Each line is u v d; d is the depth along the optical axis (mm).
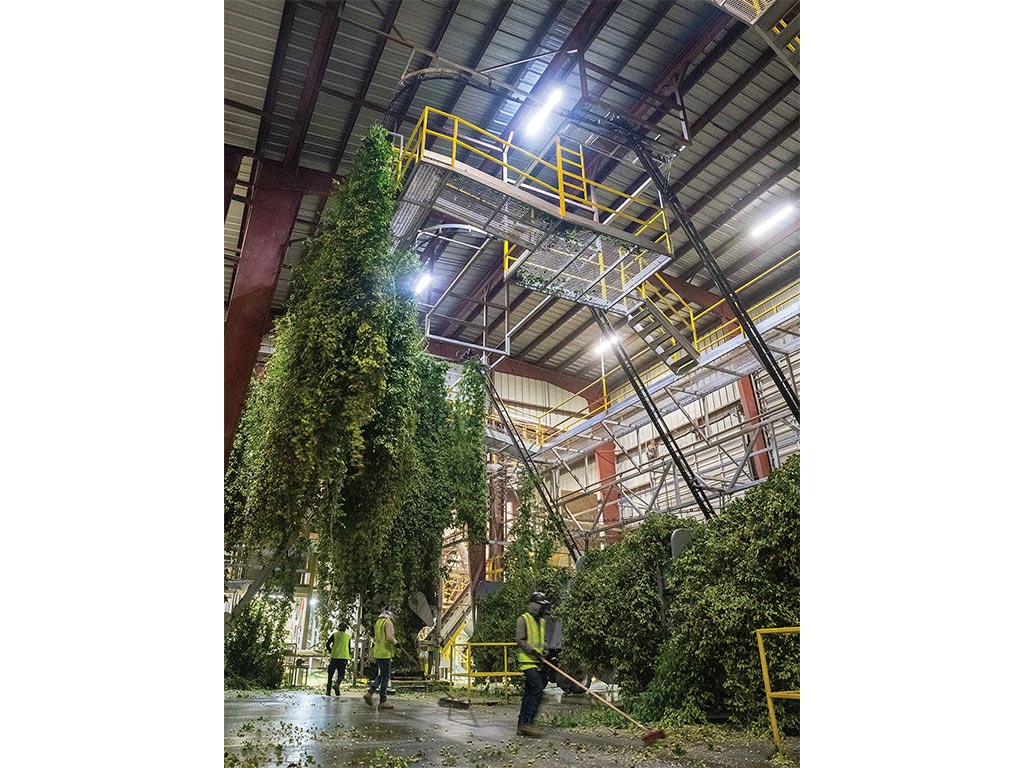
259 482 9320
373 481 10242
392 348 10102
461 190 11305
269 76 12328
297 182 13883
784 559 7531
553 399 29781
